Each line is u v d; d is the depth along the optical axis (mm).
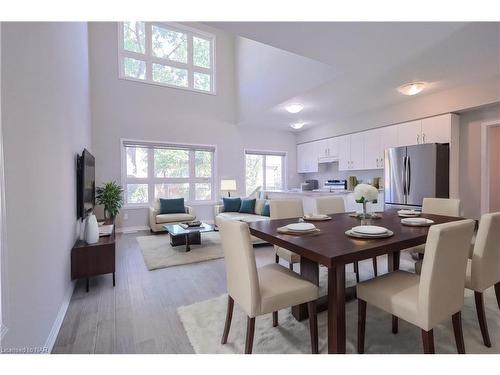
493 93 3531
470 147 4070
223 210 5832
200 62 6559
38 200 1611
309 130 7012
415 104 4426
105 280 2869
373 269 3098
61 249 2168
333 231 1923
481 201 3965
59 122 2238
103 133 5402
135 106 5695
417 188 4031
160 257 3668
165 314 2125
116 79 5520
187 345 1714
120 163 5551
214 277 2957
